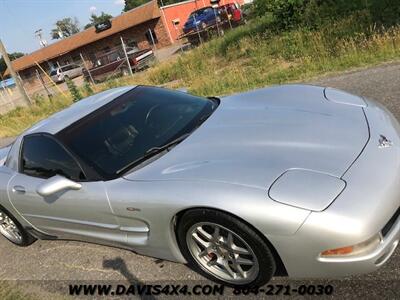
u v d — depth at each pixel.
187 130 3.54
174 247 3.07
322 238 2.32
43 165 3.80
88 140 3.56
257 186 2.54
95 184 3.26
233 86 9.77
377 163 2.59
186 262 3.17
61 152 3.59
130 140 3.52
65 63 41.75
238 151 2.95
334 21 11.85
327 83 7.45
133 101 3.98
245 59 13.75
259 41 14.12
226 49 15.45
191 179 2.80
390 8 10.69
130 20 37.34
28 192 3.83
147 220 3.00
